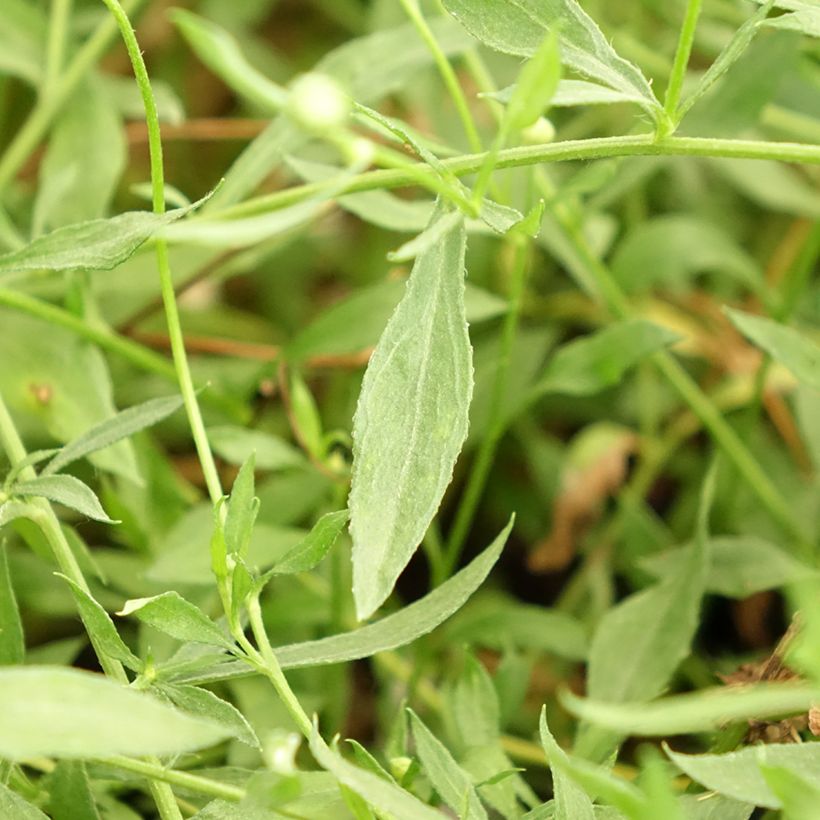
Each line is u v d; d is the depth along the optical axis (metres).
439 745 0.41
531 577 0.58
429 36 0.47
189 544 0.47
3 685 0.37
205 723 0.37
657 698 0.47
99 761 0.41
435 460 0.40
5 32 0.54
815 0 0.42
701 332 0.61
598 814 0.41
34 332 0.49
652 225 0.54
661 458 0.58
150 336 0.54
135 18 0.70
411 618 0.41
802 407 0.51
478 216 0.40
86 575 0.49
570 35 0.41
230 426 0.50
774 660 0.43
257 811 0.41
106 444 0.42
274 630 0.50
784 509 0.52
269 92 0.46
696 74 0.60
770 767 0.37
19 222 0.57
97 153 0.52
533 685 0.51
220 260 0.52
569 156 0.42
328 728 0.49
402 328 0.40
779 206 0.57
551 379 0.50
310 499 0.50
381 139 0.59
